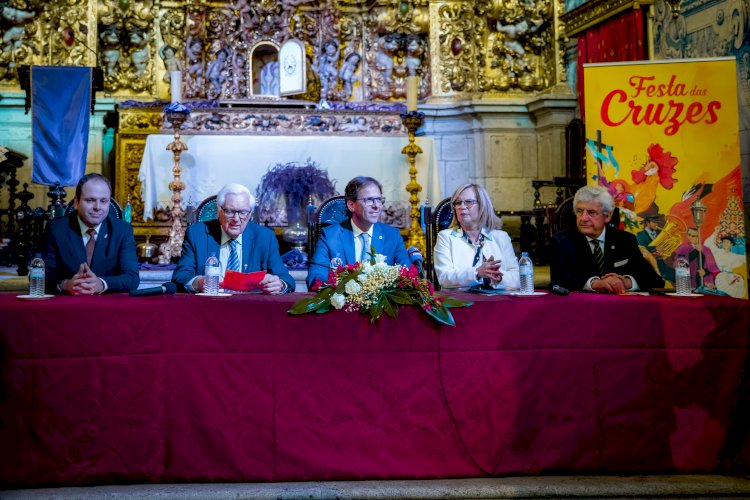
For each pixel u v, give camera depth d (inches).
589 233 141.8
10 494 92.3
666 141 170.2
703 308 105.3
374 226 151.0
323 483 98.4
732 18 220.7
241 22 345.7
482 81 354.9
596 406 103.5
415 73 362.9
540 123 346.0
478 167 350.0
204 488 95.7
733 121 168.2
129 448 96.7
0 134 325.7
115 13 340.5
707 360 104.7
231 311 100.3
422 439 101.0
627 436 103.3
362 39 365.1
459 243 152.0
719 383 104.5
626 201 171.0
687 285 116.6
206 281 115.4
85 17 335.6
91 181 134.5
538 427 102.7
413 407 101.3
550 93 338.0
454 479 100.8
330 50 353.4
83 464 95.7
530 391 103.2
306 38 354.3
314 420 99.7
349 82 359.3
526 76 355.3
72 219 140.7
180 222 236.2
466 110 350.0
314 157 272.1
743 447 103.7
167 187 260.8
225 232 141.8
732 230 166.7
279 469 98.3
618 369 104.3
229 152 267.9
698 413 104.2
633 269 141.2
